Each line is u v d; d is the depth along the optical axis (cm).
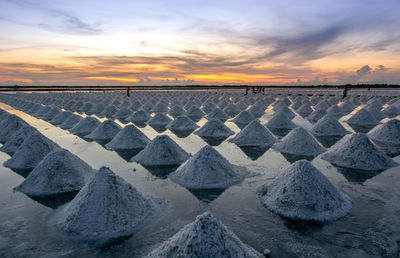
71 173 500
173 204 421
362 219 370
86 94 3425
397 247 306
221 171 527
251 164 630
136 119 1473
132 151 766
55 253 303
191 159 555
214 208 406
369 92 4000
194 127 1178
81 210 359
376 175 550
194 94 3591
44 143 662
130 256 295
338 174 558
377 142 866
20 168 613
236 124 1279
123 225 350
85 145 848
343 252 299
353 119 1317
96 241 324
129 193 389
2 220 379
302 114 1670
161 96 3130
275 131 1099
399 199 432
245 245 283
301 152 728
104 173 392
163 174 566
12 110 1867
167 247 267
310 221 366
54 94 3381
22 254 302
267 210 400
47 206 423
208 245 251
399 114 1581
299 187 410
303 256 292
